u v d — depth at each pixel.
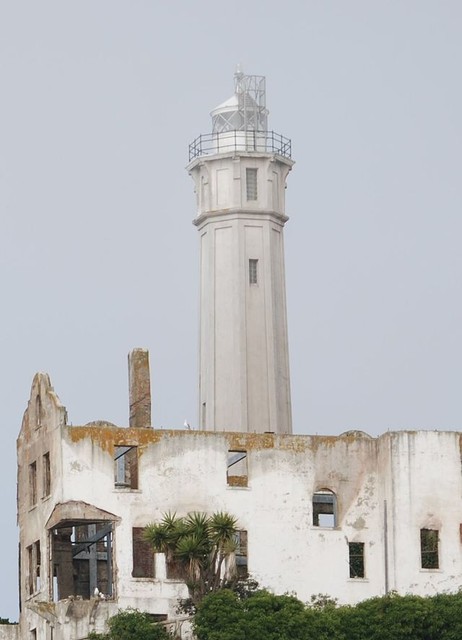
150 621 124.19
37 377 131.12
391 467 129.62
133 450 129.12
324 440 130.25
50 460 128.75
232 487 128.62
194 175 170.50
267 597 122.81
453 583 129.25
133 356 134.62
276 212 168.12
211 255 167.62
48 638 127.00
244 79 171.12
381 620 123.69
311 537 129.12
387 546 129.25
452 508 129.88
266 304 166.25
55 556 132.12
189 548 122.31
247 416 163.88
